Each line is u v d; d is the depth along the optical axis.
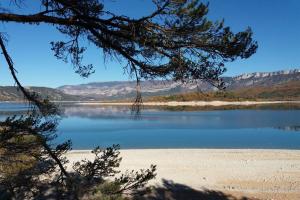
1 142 5.52
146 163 23.67
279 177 20.00
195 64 5.31
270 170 21.72
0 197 6.55
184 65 5.27
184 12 5.00
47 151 6.18
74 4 5.24
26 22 5.07
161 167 22.33
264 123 67.06
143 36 5.18
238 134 49.31
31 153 5.95
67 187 6.36
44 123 5.90
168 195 16.31
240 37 5.16
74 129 58.16
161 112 108.38
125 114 104.62
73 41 6.08
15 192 6.80
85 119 82.88
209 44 5.16
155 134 50.56
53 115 6.04
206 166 22.78
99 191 6.22
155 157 26.39
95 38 6.04
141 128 59.34
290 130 53.84
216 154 28.23
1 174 6.60
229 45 5.11
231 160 25.11
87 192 6.27
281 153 28.84
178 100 179.75
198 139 44.25
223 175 20.36
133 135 49.47
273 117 83.06
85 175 6.66
